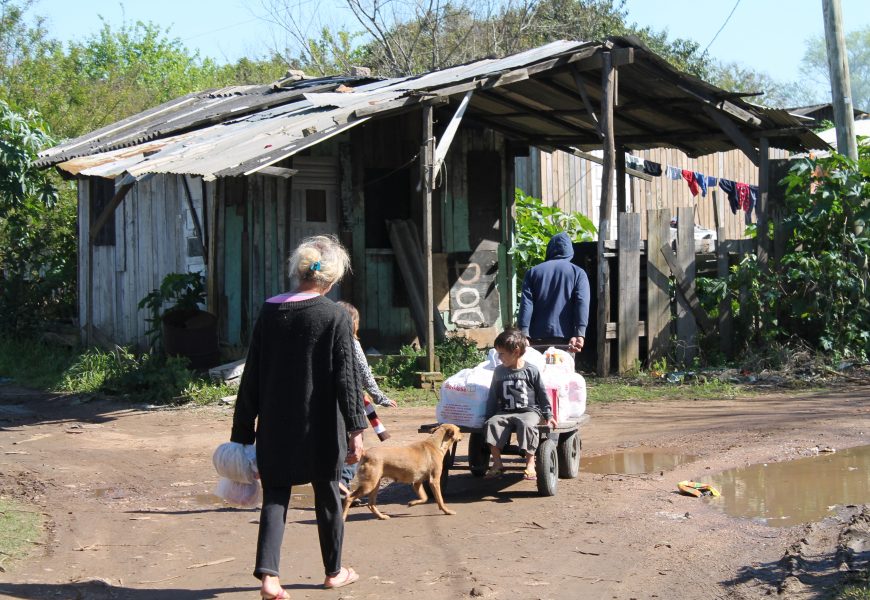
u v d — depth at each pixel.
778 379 12.24
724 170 25.80
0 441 9.34
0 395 12.38
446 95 11.81
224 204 13.23
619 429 9.46
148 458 8.50
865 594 4.31
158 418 10.55
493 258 15.13
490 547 5.54
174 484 7.50
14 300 16.16
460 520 6.20
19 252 16.69
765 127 13.96
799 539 5.44
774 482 7.07
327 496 4.72
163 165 10.77
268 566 4.37
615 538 5.65
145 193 14.77
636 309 13.19
